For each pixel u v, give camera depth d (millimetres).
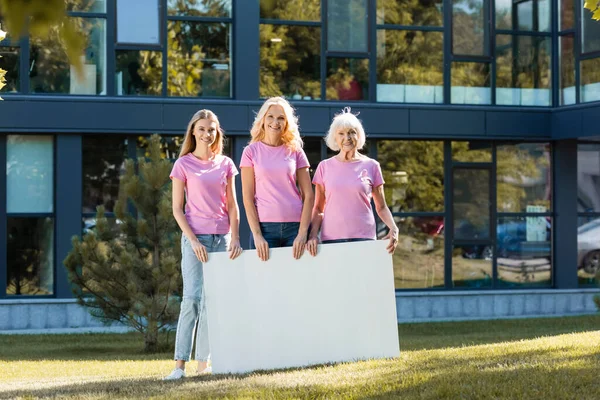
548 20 18844
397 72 17969
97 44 16578
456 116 18047
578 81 18172
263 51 17203
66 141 16500
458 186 18438
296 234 7371
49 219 16609
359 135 7488
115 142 16812
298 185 7543
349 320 7215
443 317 18062
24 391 6766
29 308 16328
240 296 7125
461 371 6551
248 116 16922
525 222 18781
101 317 13500
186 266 7176
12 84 16297
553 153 18922
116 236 13461
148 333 13391
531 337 14094
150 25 16766
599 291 18812
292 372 6793
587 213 19141
